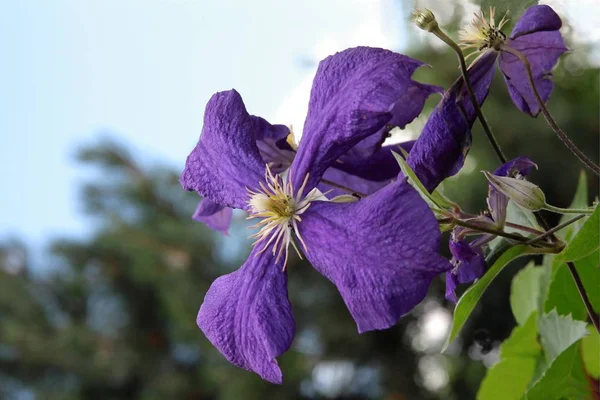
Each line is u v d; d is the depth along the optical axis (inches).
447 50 38.6
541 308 18.2
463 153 15.2
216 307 15.9
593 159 43.7
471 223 14.9
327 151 15.3
